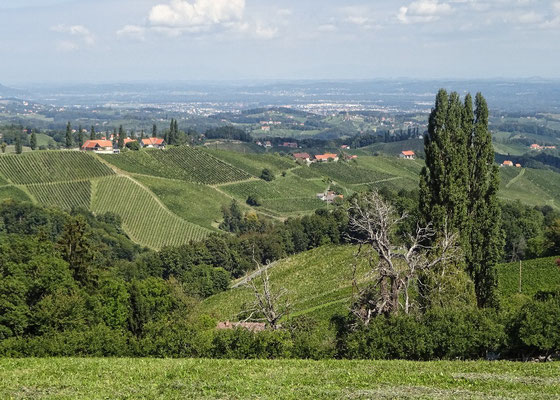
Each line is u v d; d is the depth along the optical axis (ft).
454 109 156.97
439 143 155.02
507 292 241.76
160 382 89.30
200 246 427.74
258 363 105.60
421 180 156.66
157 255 411.54
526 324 116.06
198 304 229.25
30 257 189.26
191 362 106.73
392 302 133.08
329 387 85.76
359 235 320.29
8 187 606.14
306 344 121.80
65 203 604.08
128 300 177.27
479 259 155.74
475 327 118.83
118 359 112.16
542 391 83.92
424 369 99.35
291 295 278.46
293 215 639.76
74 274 199.82
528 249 358.02
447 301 137.49
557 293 133.59
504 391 83.51
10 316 147.33
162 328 132.46
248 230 530.27
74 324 151.94
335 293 257.96
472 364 104.12
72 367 100.89
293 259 365.40
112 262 401.49
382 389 84.64
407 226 236.02
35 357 117.60
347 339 121.29
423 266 138.00
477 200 157.17
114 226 553.64
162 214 605.31
